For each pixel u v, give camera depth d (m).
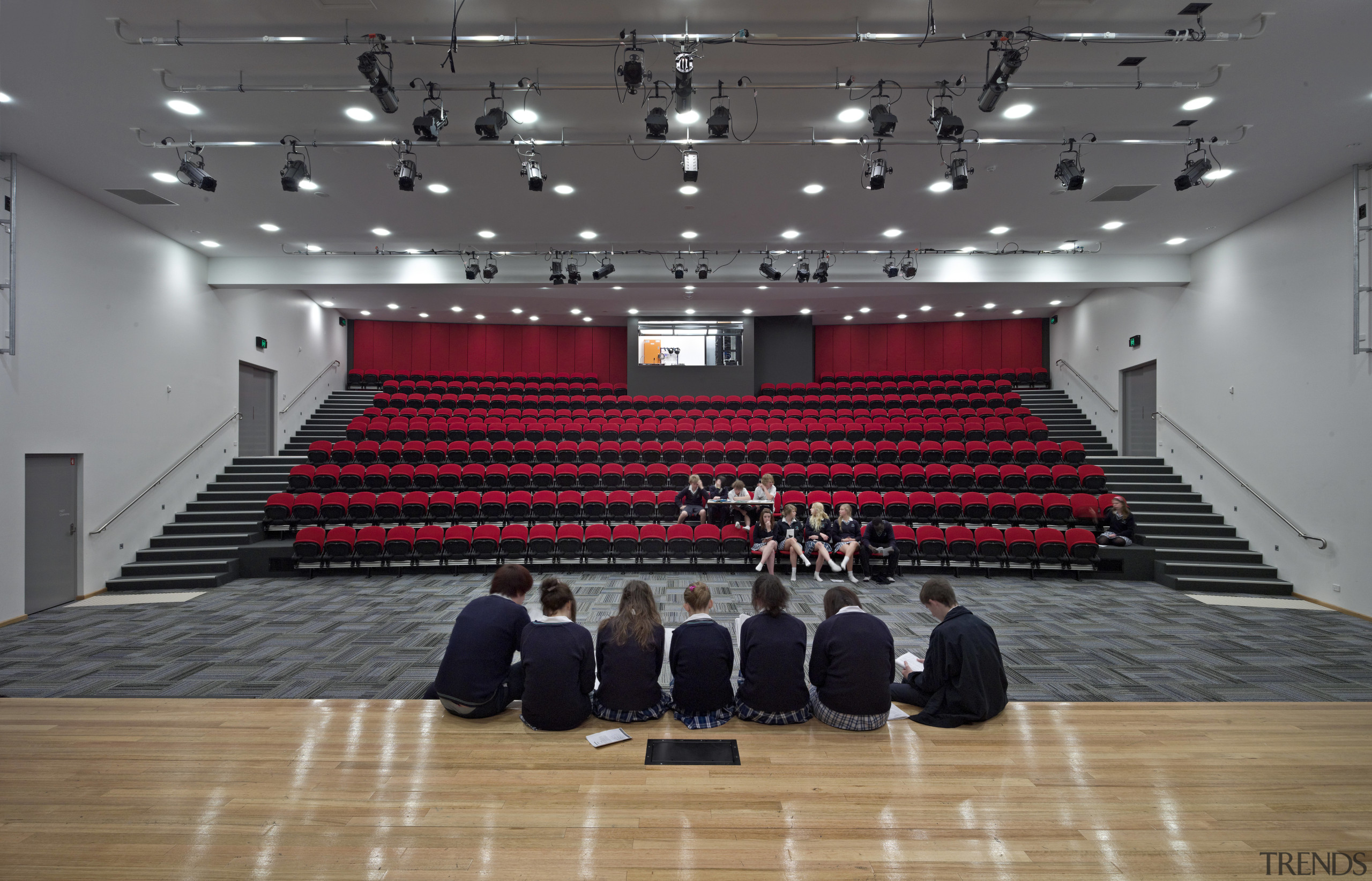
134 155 6.52
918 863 2.32
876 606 6.74
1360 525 6.86
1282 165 6.80
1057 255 10.35
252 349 11.41
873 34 4.66
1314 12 4.39
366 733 3.36
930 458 10.84
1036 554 8.09
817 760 3.06
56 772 2.96
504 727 3.41
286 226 8.80
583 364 17.86
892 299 14.06
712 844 2.42
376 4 4.39
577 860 2.32
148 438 8.63
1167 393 10.66
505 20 4.59
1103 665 4.99
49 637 5.72
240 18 4.50
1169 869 2.29
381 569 8.33
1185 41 4.59
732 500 8.52
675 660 3.46
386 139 6.29
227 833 2.48
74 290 7.41
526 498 9.18
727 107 5.68
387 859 2.32
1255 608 6.93
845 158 6.77
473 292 13.09
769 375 16.02
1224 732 3.45
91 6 4.31
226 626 5.99
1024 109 5.72
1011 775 2.95
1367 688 4.58
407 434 11.90
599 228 9.11
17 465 6.64
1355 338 6.93
